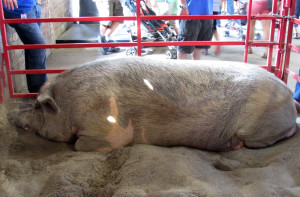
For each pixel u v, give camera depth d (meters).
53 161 2.63
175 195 2.17
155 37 6.53
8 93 4.07
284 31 3.89
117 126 2.67
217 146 2.83
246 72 2.86
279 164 2.54
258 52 6.71
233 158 2.74
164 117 2.71
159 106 2.69
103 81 2.71
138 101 2.68
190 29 4.40
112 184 2.39
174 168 2.45
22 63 4.77
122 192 2.24
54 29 7.49
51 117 2.85
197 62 2.94
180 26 4.47
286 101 2.82
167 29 6.29
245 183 2.37
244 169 2.51
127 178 2.38
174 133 2.75
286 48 3.93
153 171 2.42
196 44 3.82
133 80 2.72
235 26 8.43
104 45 3.76
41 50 4.11
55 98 2.83
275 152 2.73
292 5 3.76
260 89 2.75
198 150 2.82
